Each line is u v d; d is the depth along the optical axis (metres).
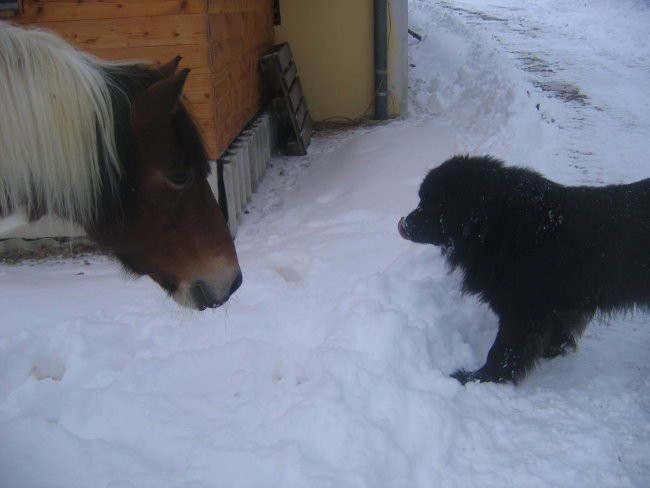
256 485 2.28
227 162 5.60
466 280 3.13
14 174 1.94
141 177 2.04
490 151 5.73
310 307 3.68
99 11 4.97
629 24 14.71
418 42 12.03
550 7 17.88
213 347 3.34
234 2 6.11
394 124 8.49
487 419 2.69
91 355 3.45
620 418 2.70
